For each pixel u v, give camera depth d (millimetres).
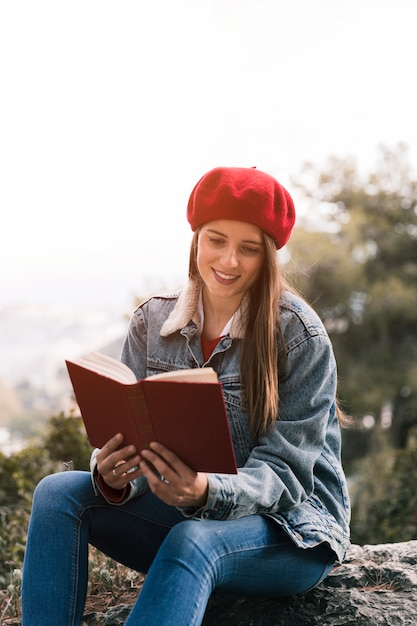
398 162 22906
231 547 1823
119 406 1744
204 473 1812
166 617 1673
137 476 1854
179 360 2123
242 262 1985
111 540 2066
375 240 22672
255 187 1957
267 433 1979
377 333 21641
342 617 2053
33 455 4504
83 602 1956
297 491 1932
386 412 21500
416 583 2160
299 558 1954
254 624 2076
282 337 2010
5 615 2451
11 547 3271
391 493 5332
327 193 22922
